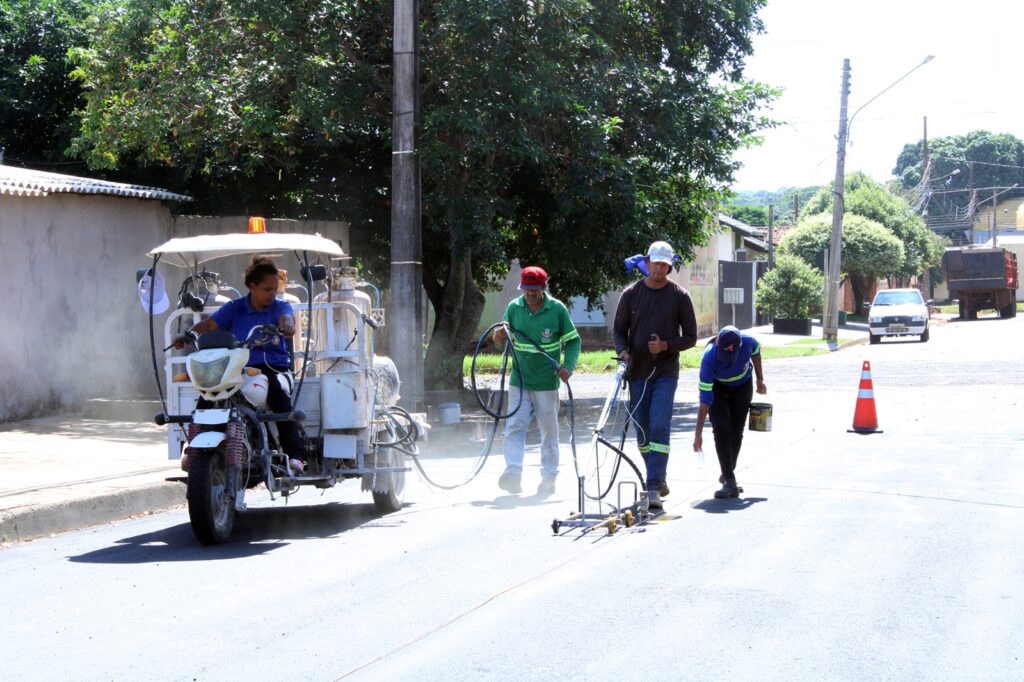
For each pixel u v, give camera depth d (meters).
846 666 5.12
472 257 20.73
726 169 20.30
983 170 114.56
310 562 7.52
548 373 10.13
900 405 18.31
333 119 17.88
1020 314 68.56
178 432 8.91
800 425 15.79
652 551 7.57
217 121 17.95
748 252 61.59
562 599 6.33
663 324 9.23
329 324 8.98
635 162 18.52
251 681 5.01
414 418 10.36
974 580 6.68
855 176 75.75
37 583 7.09
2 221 15.47
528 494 10.35
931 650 5.35
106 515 9.69
